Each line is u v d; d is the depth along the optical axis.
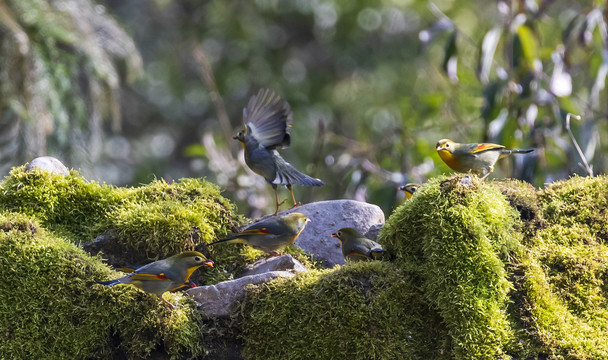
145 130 28.83
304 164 24.44
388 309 7.69
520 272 7.83
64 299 7.94
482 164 9.12
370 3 27.27
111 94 18.86
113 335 7.99
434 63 25.77
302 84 27.52
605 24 15.21
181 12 29.09
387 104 26.22
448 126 18.41
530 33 15.18
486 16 24.91
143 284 7.73
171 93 28.31
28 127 16.72
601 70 15.22
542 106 15.16
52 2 18.05
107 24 19.73
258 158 9.88
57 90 17.09
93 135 18.27
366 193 16.89
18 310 7.89
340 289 7.76
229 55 27.91
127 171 26.59
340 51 27.50
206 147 18.23
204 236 9.28
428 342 7.71
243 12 28.12
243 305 7.98
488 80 15.81
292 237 8.99
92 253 9.07
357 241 8.72
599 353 7.34
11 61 16.59
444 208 7.84
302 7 27.34
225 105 27.98
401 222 8.15
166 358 7.88
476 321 7.42
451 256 7.63
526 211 8.62
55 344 7.85
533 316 7.55
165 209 9.36
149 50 28.44
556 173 14.84
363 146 18.97
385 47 27.52
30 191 9.35
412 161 17.81
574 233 8.40
